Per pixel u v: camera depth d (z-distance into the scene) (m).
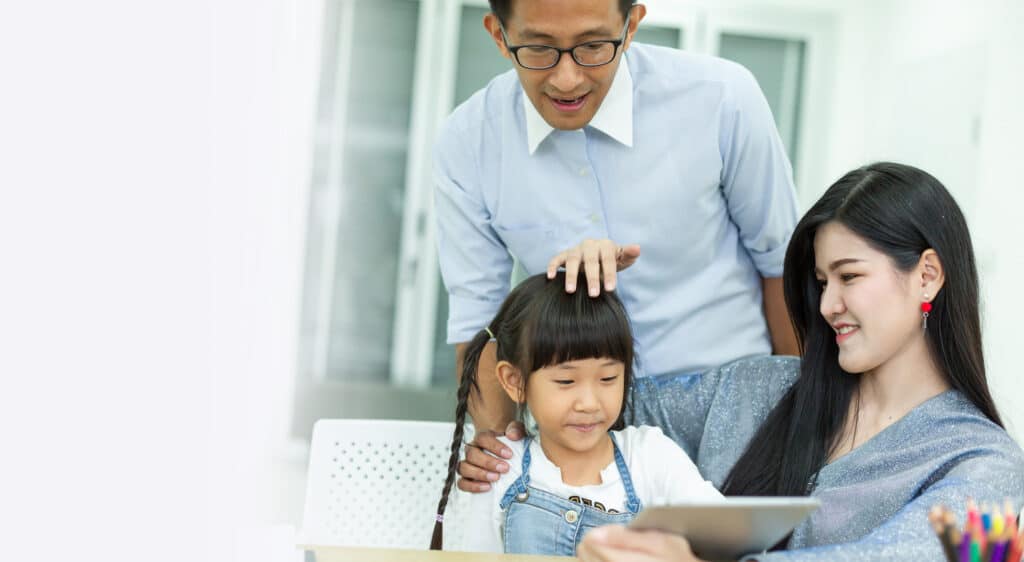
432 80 4.21
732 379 1.42
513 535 1.29
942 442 1.15
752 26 4.18
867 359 1.21
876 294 1.19
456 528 1.42
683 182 1.43
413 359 4.23
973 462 1.09
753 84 1.43
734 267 1.50
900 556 0.93
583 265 1.31
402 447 1.44
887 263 1.19
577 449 1.27
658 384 1.47
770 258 1.51
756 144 1.42
